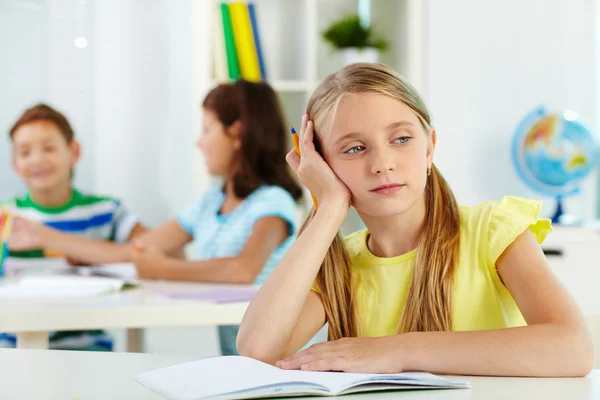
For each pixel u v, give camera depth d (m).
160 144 2.94
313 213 1.14
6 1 2.84
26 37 2.86
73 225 2.56
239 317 1.44
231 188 2.12
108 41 2.91
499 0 2.68
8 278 1.96
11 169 2.86
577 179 2.60
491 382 0.78
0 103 2.85
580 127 2.58
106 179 2.92
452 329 1.05
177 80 2.94
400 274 1.10
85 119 2.90
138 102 2.93
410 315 1.06
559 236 2.35
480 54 2.67
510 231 1.04
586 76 2.75
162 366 0.86
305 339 1.10
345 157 1.00
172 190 2.95
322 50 2.91
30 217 2.55
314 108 1.07
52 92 2.88
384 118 0.97
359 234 1.20
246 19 2.58
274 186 2.05
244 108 2.07
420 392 0.73
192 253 2.53
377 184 0.98
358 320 1.12
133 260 1.96
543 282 0.97
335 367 0.82
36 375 0.81
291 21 2.87
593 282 1.76
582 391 0.74
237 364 0.80
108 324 1.39
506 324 1.08
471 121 2.67
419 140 0.99
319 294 1.13
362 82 0.99
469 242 1.07
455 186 2.67
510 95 2.70
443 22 2.63
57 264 2.36
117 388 0.75
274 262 2.01
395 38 2.76
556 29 2.73
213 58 2.60
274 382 0.71
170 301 1.48
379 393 0.73
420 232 1.09
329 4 2.90
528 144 2.59
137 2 2.91
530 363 0.81
